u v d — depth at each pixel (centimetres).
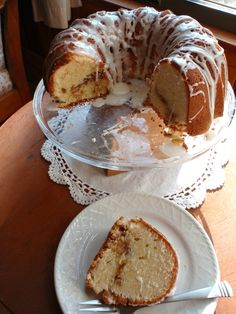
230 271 28
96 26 43
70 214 32
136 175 35
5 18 59
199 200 33
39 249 30
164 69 38
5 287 28
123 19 44
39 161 37
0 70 64
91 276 27
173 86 38
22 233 31
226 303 26
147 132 39
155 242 28
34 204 33
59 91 42
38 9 68
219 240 30
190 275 27
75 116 41
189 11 58
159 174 35
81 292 26
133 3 63
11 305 27
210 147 36
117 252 28
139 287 26
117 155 36
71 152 36
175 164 34
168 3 59
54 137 37
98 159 35
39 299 27
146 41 44
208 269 27
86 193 34
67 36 42
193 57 37
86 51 41
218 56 38
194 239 29
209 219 32
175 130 39
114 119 40
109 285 26
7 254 30
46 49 82
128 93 44
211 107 38
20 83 67
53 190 34
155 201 31
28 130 40
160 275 26
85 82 43
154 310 25
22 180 35
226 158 37
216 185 34
